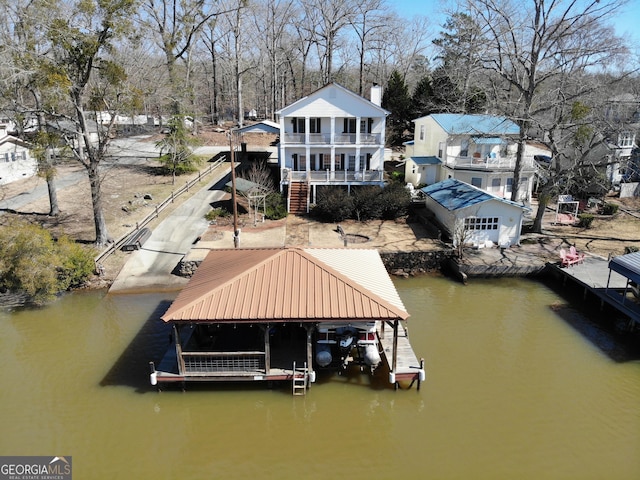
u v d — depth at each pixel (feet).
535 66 86.38
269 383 50.93
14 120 80.43
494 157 119.65
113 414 47.85
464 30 130.52
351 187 115.44
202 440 44.62
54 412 48.14
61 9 71.00
